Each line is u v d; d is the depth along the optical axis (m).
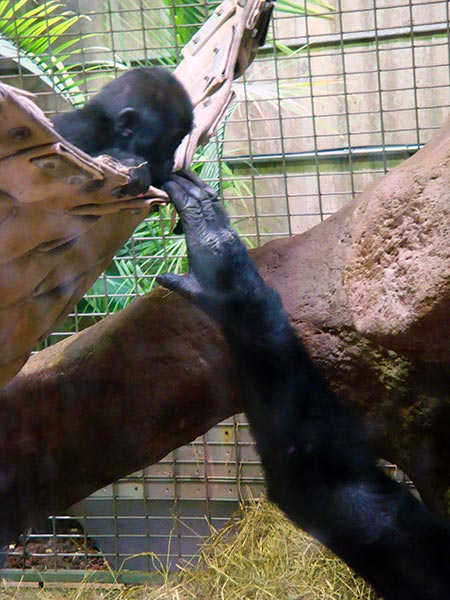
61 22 2.18
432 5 2.85
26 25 2.13
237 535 2.43
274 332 1.91
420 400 1.92
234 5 2.29
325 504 1.79
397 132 2.92
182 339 2.16
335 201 2.85
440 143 1.74
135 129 1.94
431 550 1.74
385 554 1.75
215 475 2.68
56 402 2.15
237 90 2.81
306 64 2.96
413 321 1.49
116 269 2.66
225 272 1.91
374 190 1.70
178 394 2.19
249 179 2.82
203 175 2.72
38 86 2.28
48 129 1.49
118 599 2.56
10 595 2.56
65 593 2.63
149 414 2.21
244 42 2.30
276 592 2.16
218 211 1.95
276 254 2.19
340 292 2.04
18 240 1.66
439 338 1.50
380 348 1.96
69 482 2.20
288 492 1.83
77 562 2.75
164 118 1.97
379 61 2.76
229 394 2.17
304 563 2.16
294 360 1.91
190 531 2.75
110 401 2.19
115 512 2.80
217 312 1.91
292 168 2.86
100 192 1.68
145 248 2.68
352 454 1.83
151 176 1.96
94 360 2.20
